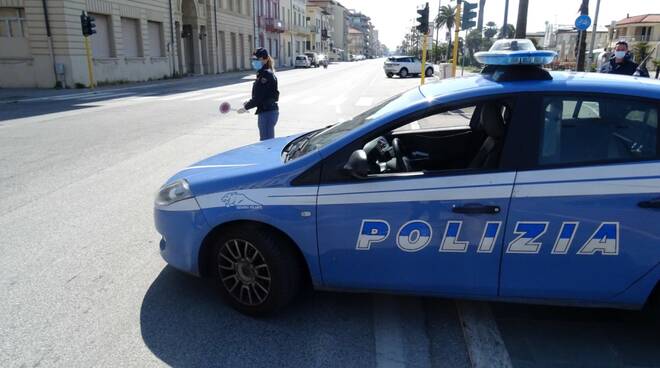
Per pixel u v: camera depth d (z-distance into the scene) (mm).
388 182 2830
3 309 3305
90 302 3404
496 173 2734
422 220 2793
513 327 3131
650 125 2682
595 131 2732
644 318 3195
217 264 3270
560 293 2773
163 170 7160
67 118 12578
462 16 16078
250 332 3076
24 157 7934
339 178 2900
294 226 2955
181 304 3391
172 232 3311
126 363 2758
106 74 25188
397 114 2959
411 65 35688
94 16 24250
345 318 3246
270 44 60344
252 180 3055
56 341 2953
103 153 8305
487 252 2766
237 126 11555
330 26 119688
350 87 25219
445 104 2932
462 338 3039
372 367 2760
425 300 3473
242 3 47156
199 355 2840
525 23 13781
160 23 30781
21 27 21891
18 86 22453
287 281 3107
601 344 2939
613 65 8391
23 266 3959
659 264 2629
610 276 2691
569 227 2652
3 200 5684
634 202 2582
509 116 2814
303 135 4203
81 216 5156
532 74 2936
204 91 21922
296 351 2891
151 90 22422
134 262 4039
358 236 2893
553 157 2721
